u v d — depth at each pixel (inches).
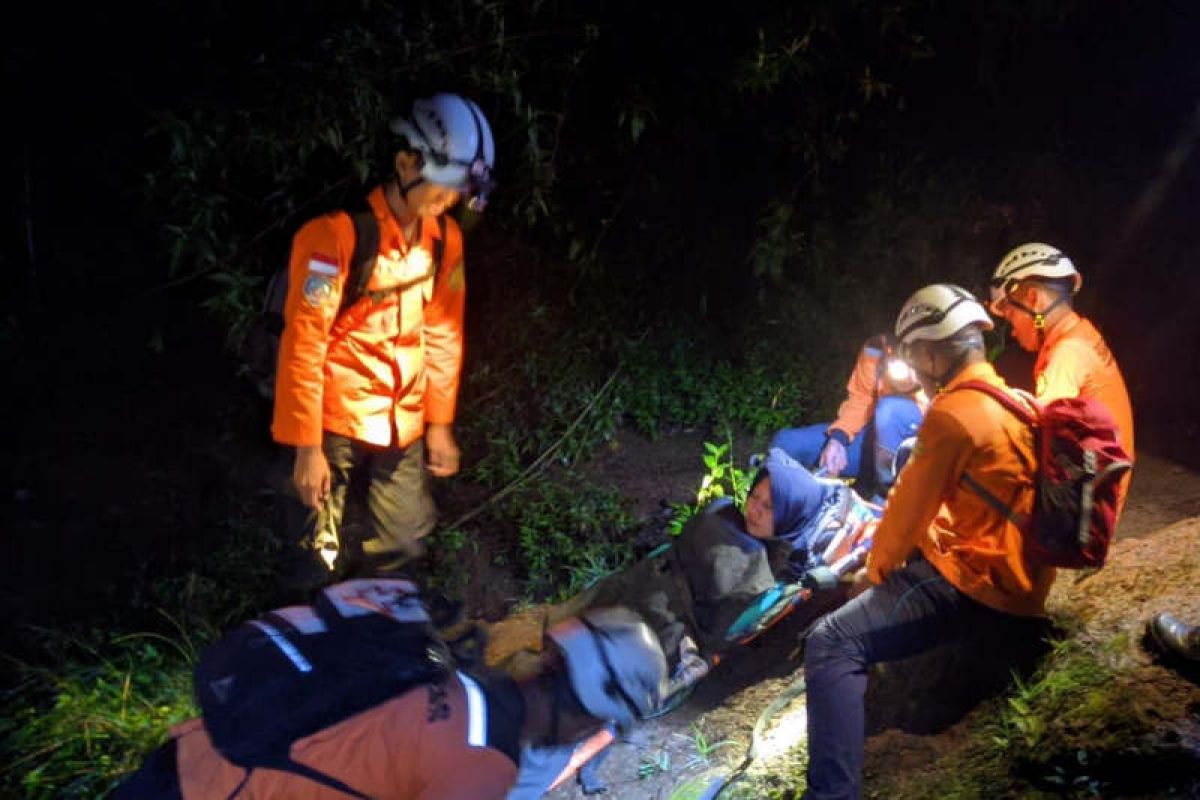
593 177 293.6
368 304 161.9
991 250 326.0
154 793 93.0
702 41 287.4
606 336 291.6
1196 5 366.9
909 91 325.4
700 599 165.5
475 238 284.4
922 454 134.1
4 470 237.1
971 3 325.4
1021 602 137.6
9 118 272.2
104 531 224.7
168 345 273.7
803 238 306.0
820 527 166.6
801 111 297.1
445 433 183.3
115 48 268.2
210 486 240.4
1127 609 154.1
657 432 280.2
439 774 88.7
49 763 158.6
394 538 180.4
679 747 167.5
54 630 191.2
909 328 140.4
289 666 91.4
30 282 273.6
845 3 278.7
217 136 220.4
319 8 245.6
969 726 153.2
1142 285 336.2
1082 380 161.0
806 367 297.1
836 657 138.3
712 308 308.2
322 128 224.7
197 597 201.6
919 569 141.4
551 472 260.1
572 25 268.7
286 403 158.2
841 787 135.7
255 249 242.7
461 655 100.5
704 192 308.0
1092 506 130.2
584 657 91.4
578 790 160.4
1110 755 132.7
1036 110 351.6
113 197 281.0
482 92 251.6
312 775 89.0
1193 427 277.3
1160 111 369.7
